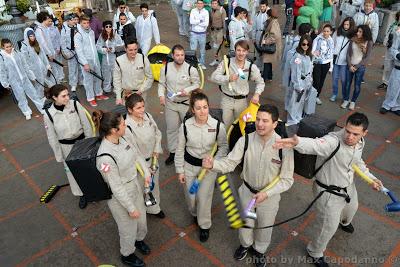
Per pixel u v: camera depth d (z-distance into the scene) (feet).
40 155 20.68
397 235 14.12
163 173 18.37
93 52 25.31
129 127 12.59
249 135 10.94
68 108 14.20
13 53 23.20
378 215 15.15
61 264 13.42
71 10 44.37
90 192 11.08
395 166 18.21
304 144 10.30
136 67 17.99
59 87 13.66
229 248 13.76
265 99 25.98
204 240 14.07
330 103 25.18
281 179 10.80
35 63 24.97
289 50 21.80
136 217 11.07
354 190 12.36
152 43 39.06
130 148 11.24
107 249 14.02
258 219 11.83
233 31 27.76
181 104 17.33
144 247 13.57
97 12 54.90
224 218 15.24
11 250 14.12
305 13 30.09
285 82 22.20
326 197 11.28
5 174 19.03
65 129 14.24
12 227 15.30
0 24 31.14
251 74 16.48
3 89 28.99
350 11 34.53
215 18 30.96
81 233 14.85
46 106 14.30
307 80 20.71
